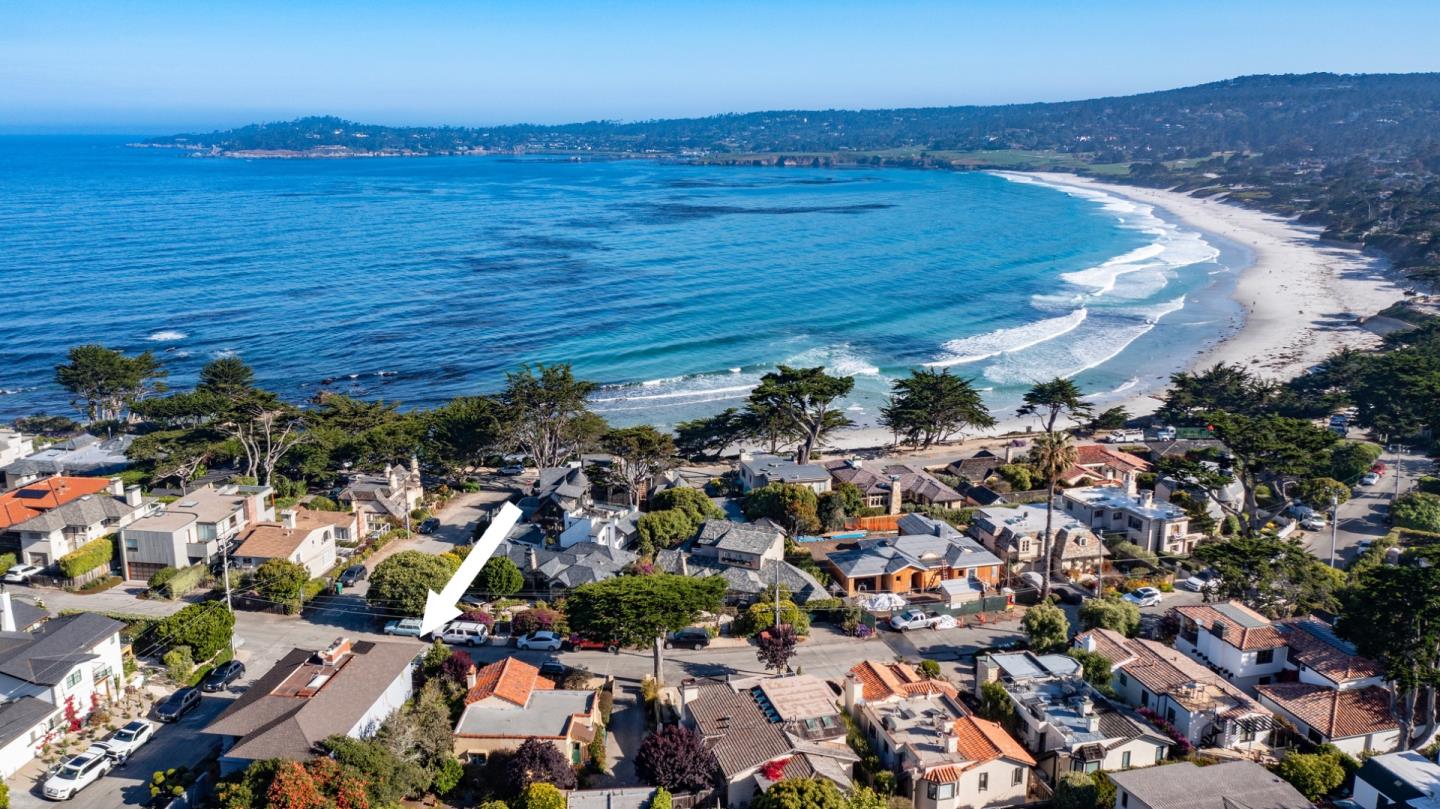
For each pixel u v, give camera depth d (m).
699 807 53.50
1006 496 105.06
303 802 47.84
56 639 62.38
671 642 74.75
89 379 141.50
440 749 55.62
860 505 103.12
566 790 53.34
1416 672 58.50
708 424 130.12
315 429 119.31
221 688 66.81
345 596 83.00
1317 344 191.50
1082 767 56.19
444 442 115.06
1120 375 174.75
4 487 111.00
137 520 87.75
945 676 69.81
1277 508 102.00
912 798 54.44
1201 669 65.50
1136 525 96.06
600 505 102.88
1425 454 123.25
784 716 58.44
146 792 54.47
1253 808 49.88
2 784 51.53
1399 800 50.81
